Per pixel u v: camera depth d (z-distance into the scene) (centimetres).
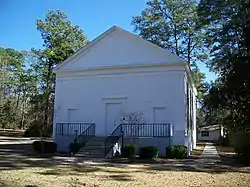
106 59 2328
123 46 2303
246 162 1562
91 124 2281
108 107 2264
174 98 2097
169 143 1992
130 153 1848
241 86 1658
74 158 1744
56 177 1046
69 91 2395
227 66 1784
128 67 2236
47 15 4188
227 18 2136
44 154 1942
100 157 1814
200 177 1112
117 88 2255
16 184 896
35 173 1128
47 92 3928
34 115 4078
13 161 1512
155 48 2206
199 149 2958
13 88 5012
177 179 1059
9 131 5234
